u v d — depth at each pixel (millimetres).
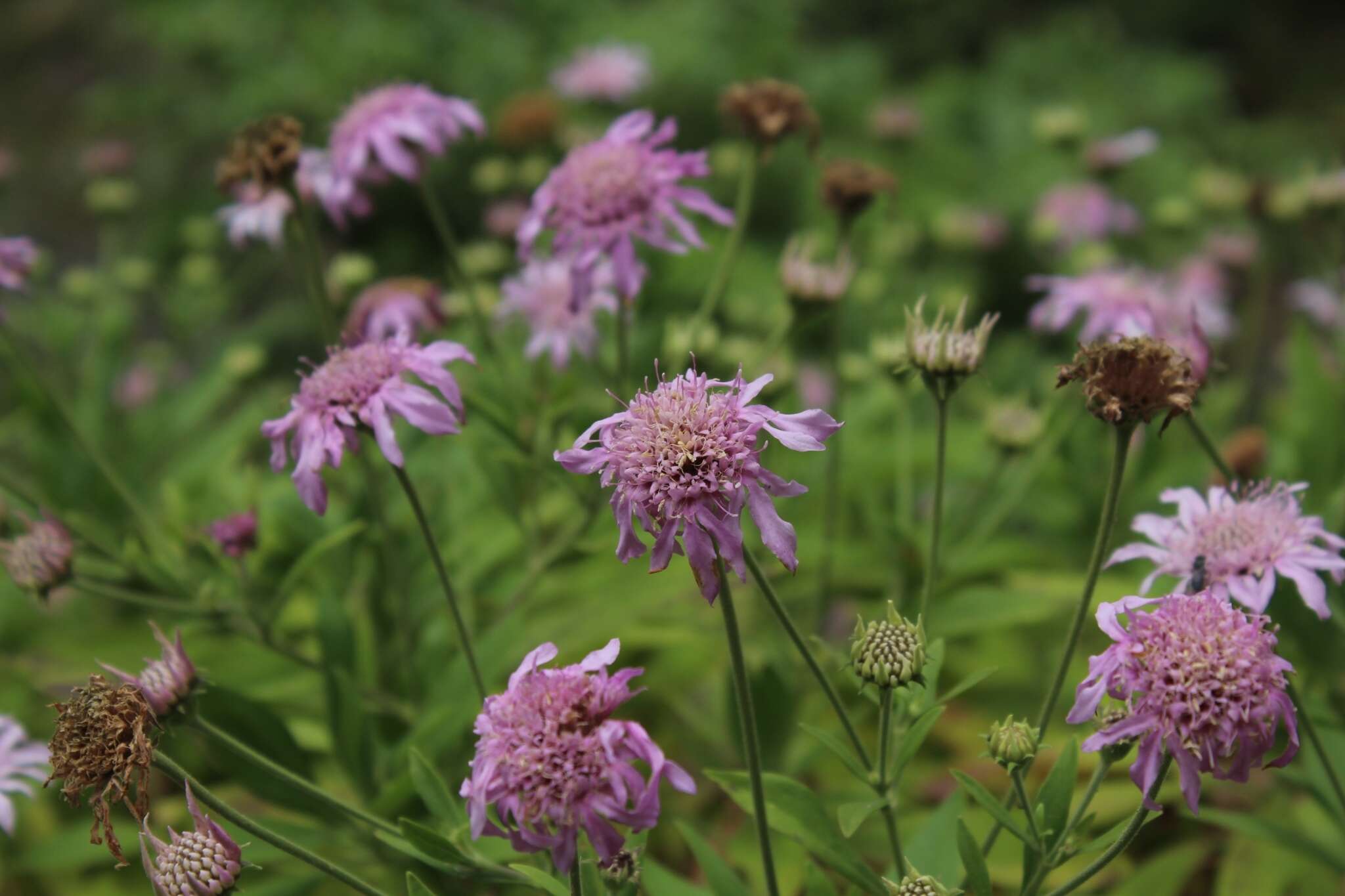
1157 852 799
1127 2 2770
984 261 1589
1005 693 846
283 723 742
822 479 891
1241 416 1050
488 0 2213
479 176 1119
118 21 2783
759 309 1212
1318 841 773
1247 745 622
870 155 1662
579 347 844
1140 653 627
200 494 949
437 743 750
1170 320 894
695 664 853
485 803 625
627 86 1162
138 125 2250
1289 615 752
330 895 777
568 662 819
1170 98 2129
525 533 822
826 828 687
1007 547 866
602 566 853
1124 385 649
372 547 821
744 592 873
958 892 653
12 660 857
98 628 871
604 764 623
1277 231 1064
